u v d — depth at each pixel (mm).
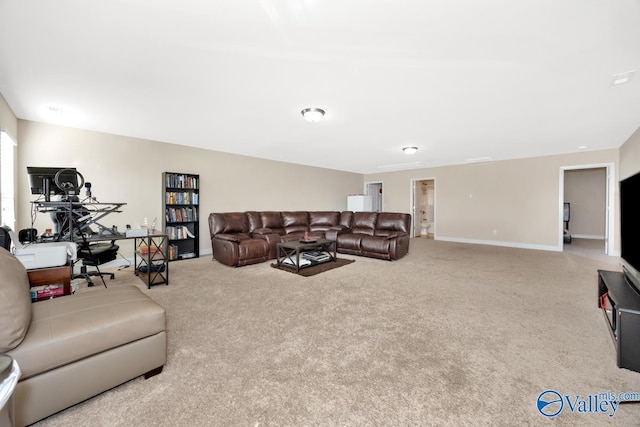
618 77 2270
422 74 2232
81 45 1838
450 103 2859
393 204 8469
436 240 7352
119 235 2941
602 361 1591
